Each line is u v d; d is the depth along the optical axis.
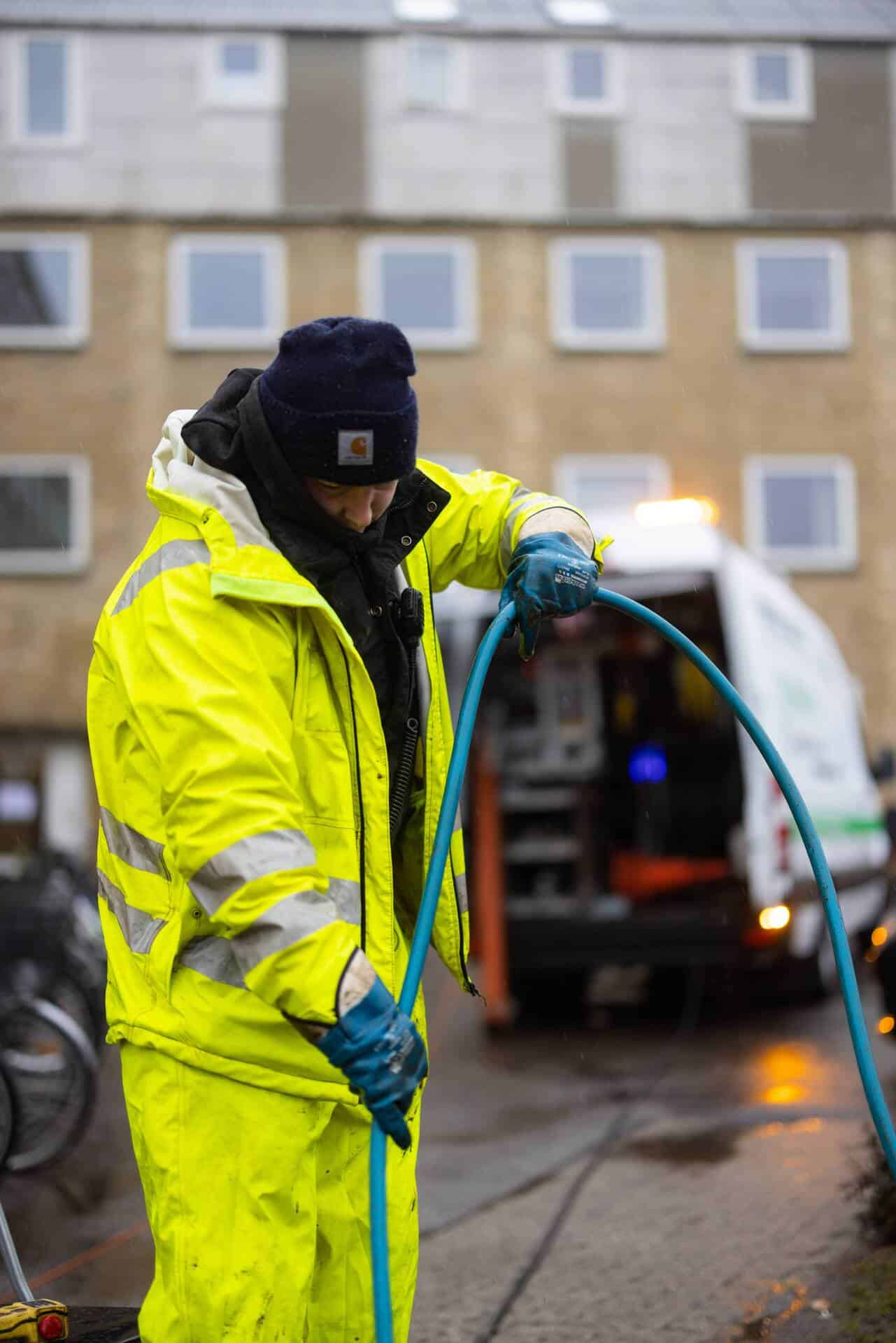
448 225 23.00
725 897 8.77
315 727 2.08
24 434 22.23
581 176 23.52
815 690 10.52
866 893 11.23
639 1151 5.42
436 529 2.48
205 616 2.01
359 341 2.03
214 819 1.91
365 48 23.39
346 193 23.16
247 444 2.06
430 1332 3.59
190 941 2.09
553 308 23.02
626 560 8.52
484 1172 5.24
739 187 23.77
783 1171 4.86
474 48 23.52
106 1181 5.35
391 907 2.13
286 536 2.10
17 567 22.05
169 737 1.96
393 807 2.28
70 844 21.58
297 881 1.90
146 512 22.25
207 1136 2.04
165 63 23.08
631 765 9.33
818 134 24.00
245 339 22.58
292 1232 2.05
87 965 8.62
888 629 23.05
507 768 9.50
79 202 22.73
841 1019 8.71
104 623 2.15
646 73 23.78
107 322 22.48
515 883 9.58
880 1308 3.45
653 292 23.14
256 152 23.06
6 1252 2.68
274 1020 2.03
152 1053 2.09
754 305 23.33
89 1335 2.50
